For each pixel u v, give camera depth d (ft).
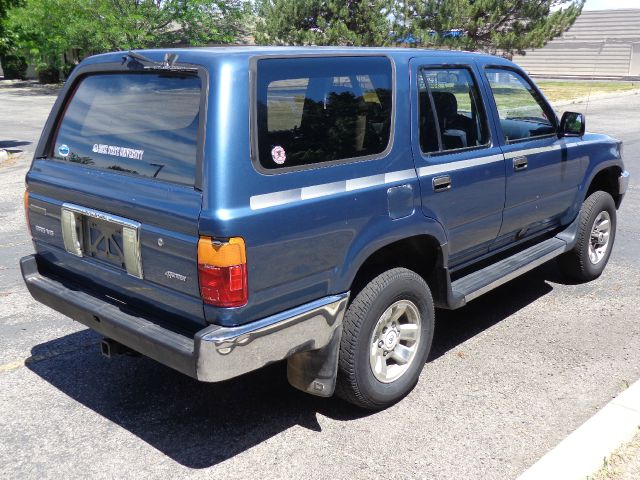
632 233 24.59
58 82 125.49
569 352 14.87
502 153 14.60
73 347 15.43
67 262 12.46
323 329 10.94
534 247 17.21
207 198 9.48
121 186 10.82
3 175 37.40
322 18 79.36
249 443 11.55
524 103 15.84
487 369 14.10
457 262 14.44
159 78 10.73
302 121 10.58
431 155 12.78
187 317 10.32
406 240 12.66
